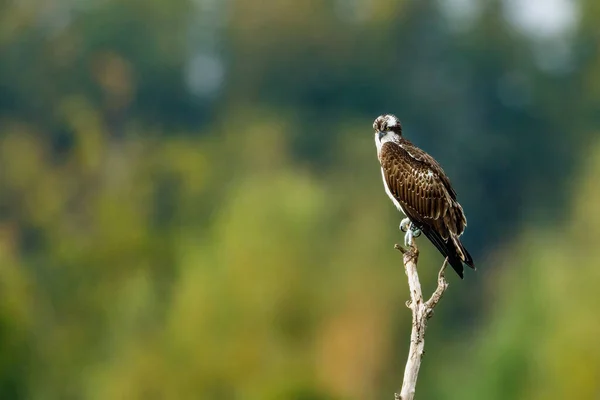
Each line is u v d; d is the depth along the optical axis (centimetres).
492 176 6744
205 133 7031
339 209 3991
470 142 6869
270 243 3256
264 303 3127
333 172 5822
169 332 3180
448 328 4347
